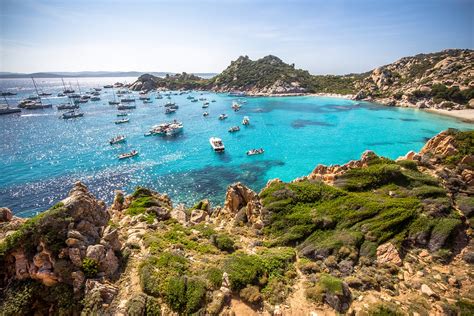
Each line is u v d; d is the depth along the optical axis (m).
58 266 17.91
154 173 68.50
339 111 147.00
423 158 38.94
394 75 198.75
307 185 34.97
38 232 18.48
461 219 28.36
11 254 18.25
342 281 20.89
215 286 19.45
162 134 105.88
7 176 67.00
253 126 119.31
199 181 63.16
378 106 156.50
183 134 107.25
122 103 188.12
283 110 157.12
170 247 24.14
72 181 64.06
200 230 30.17
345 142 90.88
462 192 32.44
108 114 149.88
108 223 24.92
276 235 29.83
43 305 17.55
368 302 19.73
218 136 103.88
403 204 29.28
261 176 65.44
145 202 37.03
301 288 21.16
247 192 36.81
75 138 101.44
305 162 74.06
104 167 72.81
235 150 86.38
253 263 22.05
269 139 98.00
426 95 147.50
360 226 28.05
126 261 21.17
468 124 105.94
